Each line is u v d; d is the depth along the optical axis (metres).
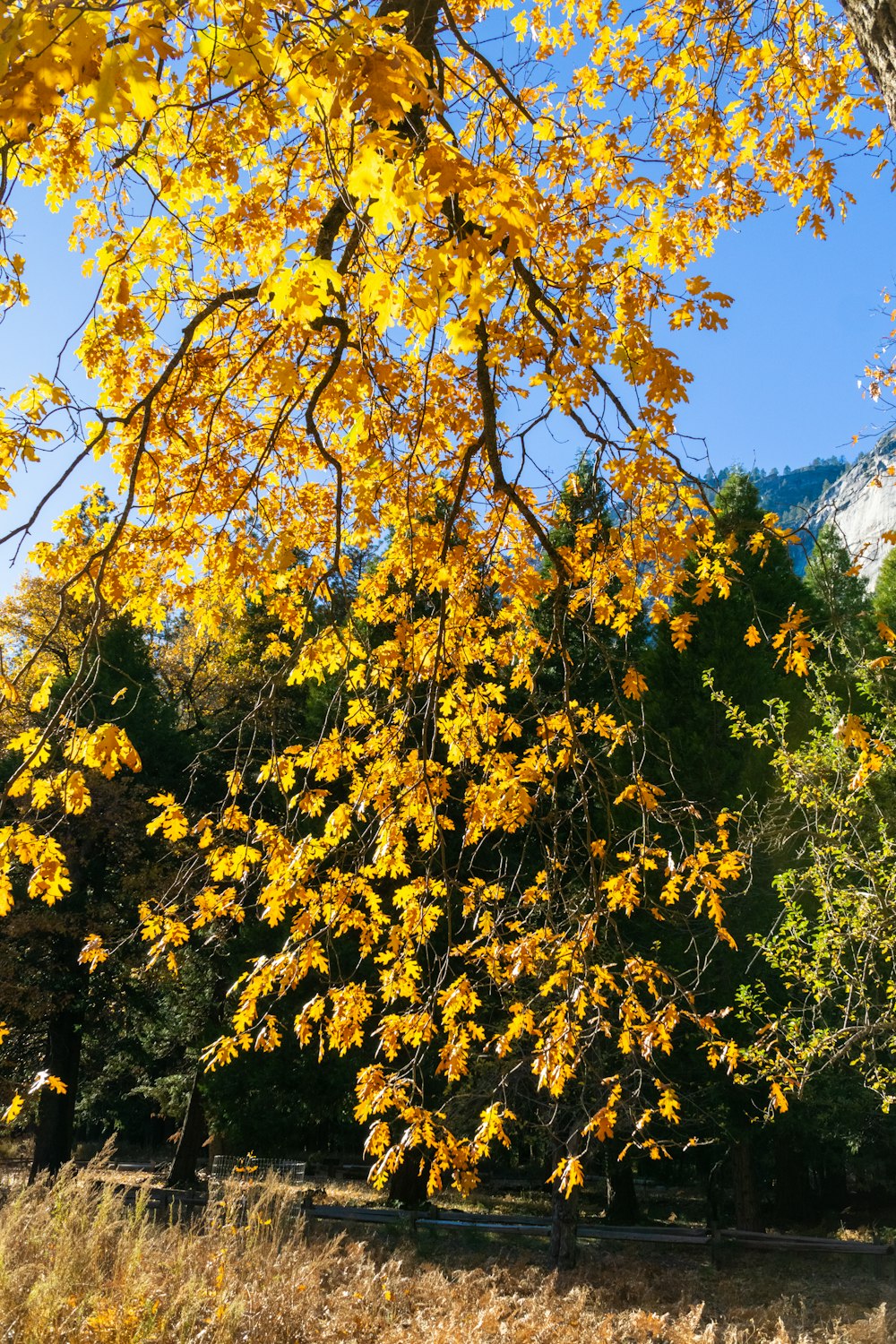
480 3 4.45
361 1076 3.40
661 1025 3.51
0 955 17.78
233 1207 6.75
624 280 3.63
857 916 7.93
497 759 3.98
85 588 3.62
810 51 4.82
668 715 15.46
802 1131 15.56
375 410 3.99
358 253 3.08
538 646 4.39
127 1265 5.11
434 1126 3.34
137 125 3.02
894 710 7.69
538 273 3.56
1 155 2.01
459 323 2.66
